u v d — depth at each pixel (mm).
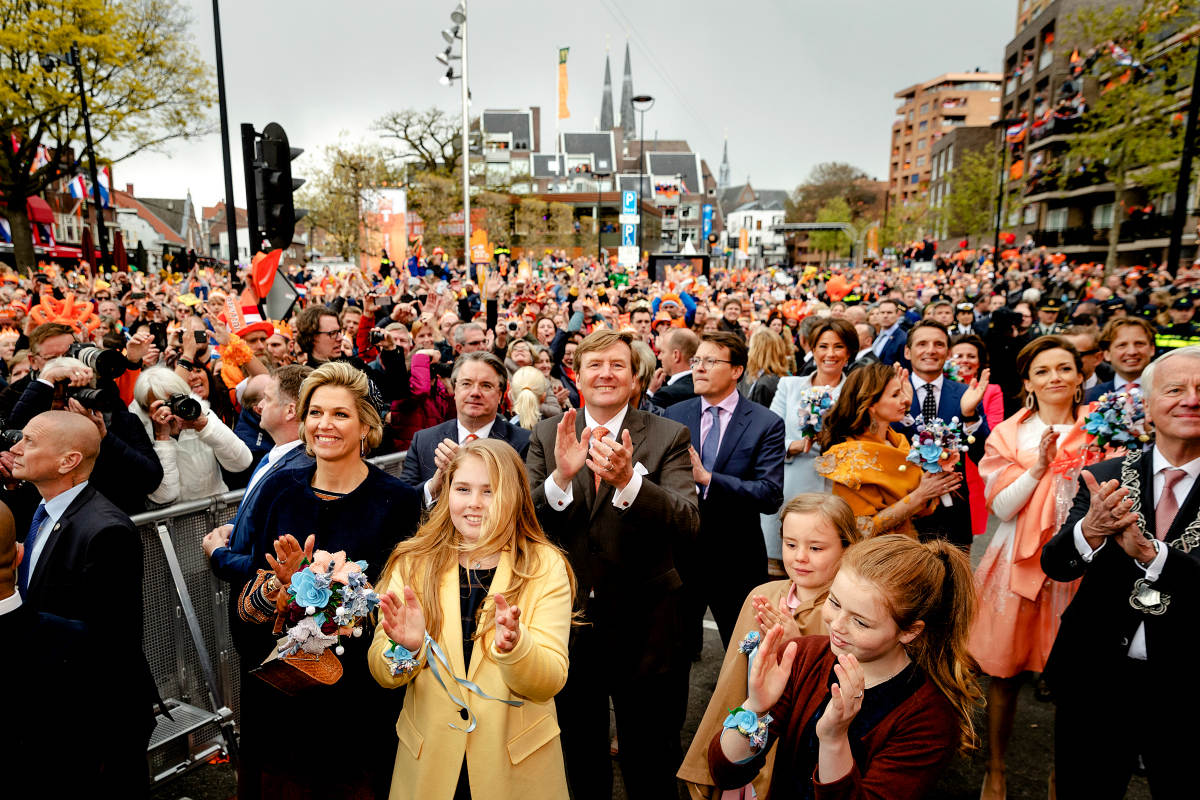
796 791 1854
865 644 1708
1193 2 19500
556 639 2053
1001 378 6828
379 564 2422
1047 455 2877
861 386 3150
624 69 130375
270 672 1949
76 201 45344
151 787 2855
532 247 47500
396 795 2076
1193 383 2100
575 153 112750
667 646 2570
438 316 7992
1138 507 2223
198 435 3428
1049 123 39844
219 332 5145
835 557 2346
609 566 2537
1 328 6215
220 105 13484
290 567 2047
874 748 1744
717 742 1819
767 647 1775
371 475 2523
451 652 2051
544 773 2080
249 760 2332
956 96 107500
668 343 5008
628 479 2363
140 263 25047
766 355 5227
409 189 37406
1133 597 2146
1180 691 2076
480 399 3395
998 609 2971
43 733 2033
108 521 2303
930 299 18422
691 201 110375
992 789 2887
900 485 3008
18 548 1991
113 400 3209
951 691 1753
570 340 6328
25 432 2311
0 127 20328
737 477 3393
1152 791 2168
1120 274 18312
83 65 20719
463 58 20406
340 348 5074
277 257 6570
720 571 3406
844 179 108188
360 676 2264
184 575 3016
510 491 2146
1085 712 2305
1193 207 30625
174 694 2971
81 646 2080
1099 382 5641
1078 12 22391
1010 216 50406
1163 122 20656
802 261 116250
